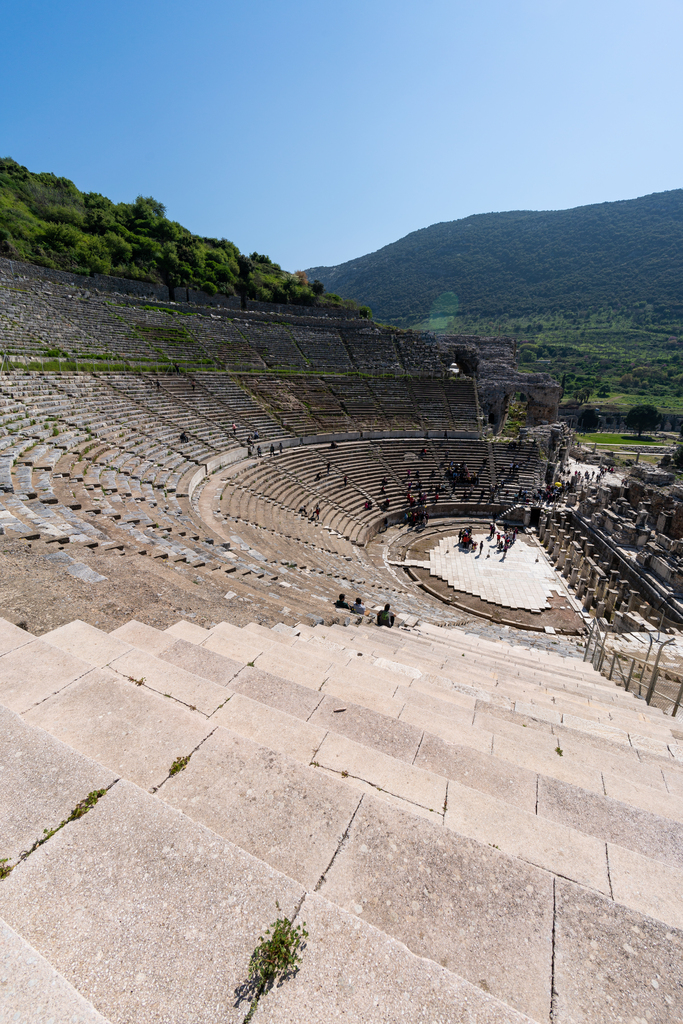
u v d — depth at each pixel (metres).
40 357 29.45
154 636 6.23
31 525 10.92
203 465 27.59
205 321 47.53
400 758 4.57
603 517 30.66
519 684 9.07
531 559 31.33
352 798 3.49
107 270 48.38
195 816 3.29
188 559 12.12
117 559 9.71
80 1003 2.00
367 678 6.55
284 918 2.52
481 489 41.44
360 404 47.59
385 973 2.31
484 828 3.58
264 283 66.94
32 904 2.58
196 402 36.12
